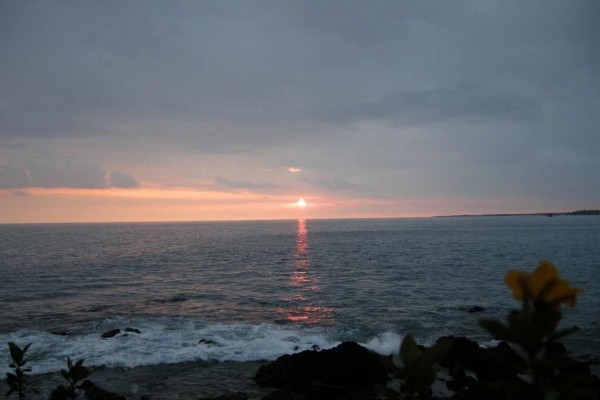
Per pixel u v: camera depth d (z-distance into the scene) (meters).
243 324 20.47
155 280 37.34
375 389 2.68
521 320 1.96
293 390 11.05
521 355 2.18
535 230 141.25
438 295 28.58
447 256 56.81
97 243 95.94
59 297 28.91
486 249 67.56
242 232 165.75
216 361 14.55
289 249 74.31
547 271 1.98
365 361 11.52
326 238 111.50
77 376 4.99
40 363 14.27
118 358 14.80
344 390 10.68
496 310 23.56
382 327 19.61
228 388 12.21
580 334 17.53
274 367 12.79
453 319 21.30
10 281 36.88
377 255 59.88
